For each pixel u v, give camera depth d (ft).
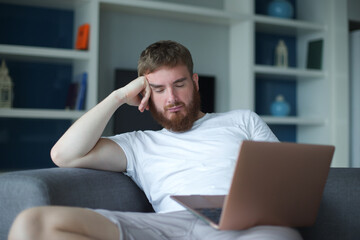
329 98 13.73
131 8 11.45
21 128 11.12
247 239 3.68
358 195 4.99
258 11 14.15
